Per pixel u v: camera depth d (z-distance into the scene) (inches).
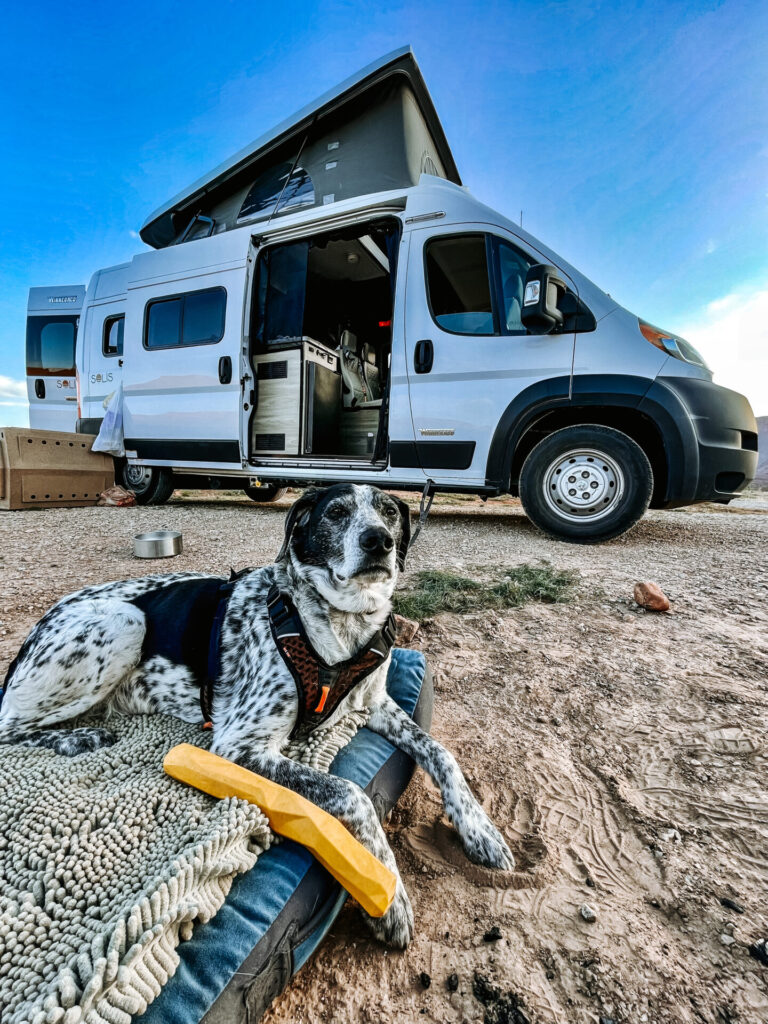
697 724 93.1
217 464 289.9
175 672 82.9
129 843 55.6
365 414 314.2
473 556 206.7
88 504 342.3
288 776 64.5
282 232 259.9
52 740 76.3
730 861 65.7
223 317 273.7
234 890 50.7
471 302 253.1
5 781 65.9
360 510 84.8
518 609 148.6
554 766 83.7
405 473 243.8
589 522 221.8
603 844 68.9
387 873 53.2
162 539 199.5
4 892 50.5
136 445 315.6
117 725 82.6
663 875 63.7
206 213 303.4
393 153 243.1
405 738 78.2
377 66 224.2
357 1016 49.3
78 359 357.7
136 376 307.0
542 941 55.9
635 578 176.9
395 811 76.7
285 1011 50.1
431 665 116.9
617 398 206.1
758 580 176.7
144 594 90.7
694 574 183.2
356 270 299.4
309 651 72.8
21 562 192.2
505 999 50.1
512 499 469.4
